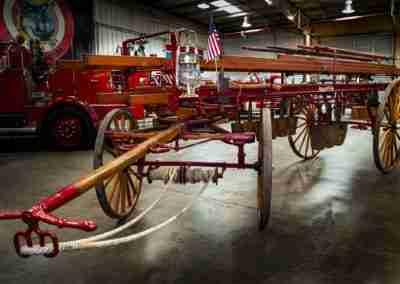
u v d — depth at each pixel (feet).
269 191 8.25
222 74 11.80
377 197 11.71
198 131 10.78
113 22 48.26
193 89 11.50
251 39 69.87
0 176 15.25
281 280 6.64
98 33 45.68
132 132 9.65
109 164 5.23
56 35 40.52
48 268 7.29
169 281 6.68
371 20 57.26
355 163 17.20
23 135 26.71
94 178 4.63
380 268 7.05
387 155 14.25
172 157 19.49
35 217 3.56
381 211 10.34
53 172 15.97
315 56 17.99
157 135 7.63
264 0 50.42
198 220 9.80
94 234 8.98
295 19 53.67
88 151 21.67
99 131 9.30
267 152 8.27
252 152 20.99
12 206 11.25
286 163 17.29
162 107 11.83
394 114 14.08
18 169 16.61
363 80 23.85
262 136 8.35
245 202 11.39
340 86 17.03
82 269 7.21
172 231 9.03
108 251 7.95
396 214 10.09
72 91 23.26
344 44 60.49
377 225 9.28
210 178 8.77
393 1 48.80
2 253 8.02
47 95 22.94
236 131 12.92
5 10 36.37
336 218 9.82
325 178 14.29
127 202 10.31
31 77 22.57
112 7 47.91
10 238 8.86
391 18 55.16
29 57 22.50
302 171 15.55
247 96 12.91
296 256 7.60
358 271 6.94
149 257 7.64
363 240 8.36
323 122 16.60
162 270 7.10
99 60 12.80
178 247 8.11
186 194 12.35
